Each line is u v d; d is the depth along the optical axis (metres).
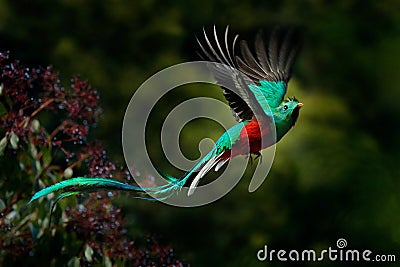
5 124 7.29
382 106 20.02
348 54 20.28
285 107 6.08
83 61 18.08
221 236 16.53
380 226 17.41
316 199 17.34
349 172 17.84
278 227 16.97
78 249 7.38
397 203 17.61
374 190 17.70
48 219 7.31
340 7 20.78
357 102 20.09
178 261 7.77
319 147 17.91
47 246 7.29
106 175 7.45
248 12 19.64
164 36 18.83
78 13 18.56
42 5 18.39
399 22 20.92
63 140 7.59
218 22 19.50
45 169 7.43
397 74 20.23
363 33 20.67
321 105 18.70
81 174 7.60
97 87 17.75
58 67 18.06
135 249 8.16
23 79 7.34
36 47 18.25
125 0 18.78
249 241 16.73
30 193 7.36
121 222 7.71
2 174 7.32
